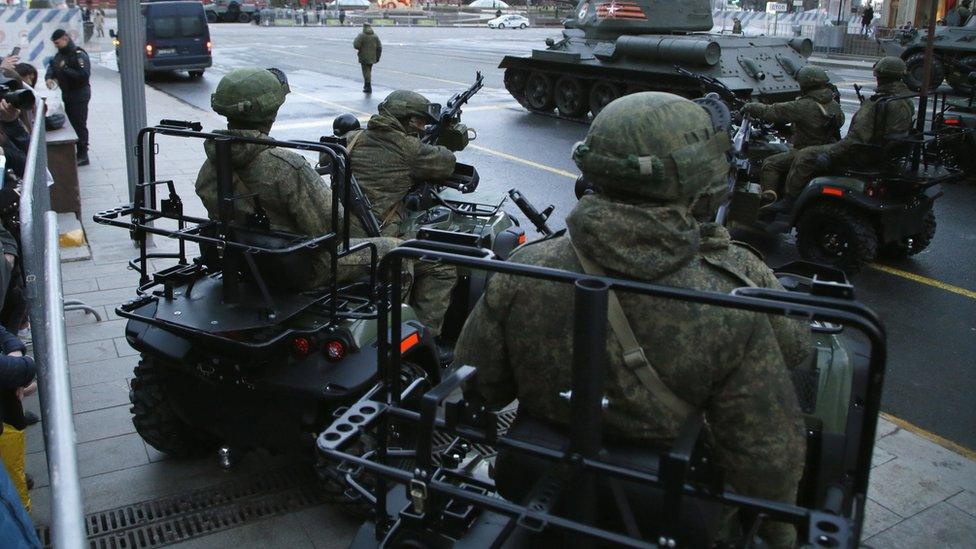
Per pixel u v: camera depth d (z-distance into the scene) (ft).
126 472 13.62
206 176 12.35
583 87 53.21
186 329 10.57
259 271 11.37
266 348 10.61
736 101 28.27
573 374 5.76
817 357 10.32
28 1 73.10
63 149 26.04
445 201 18.06
